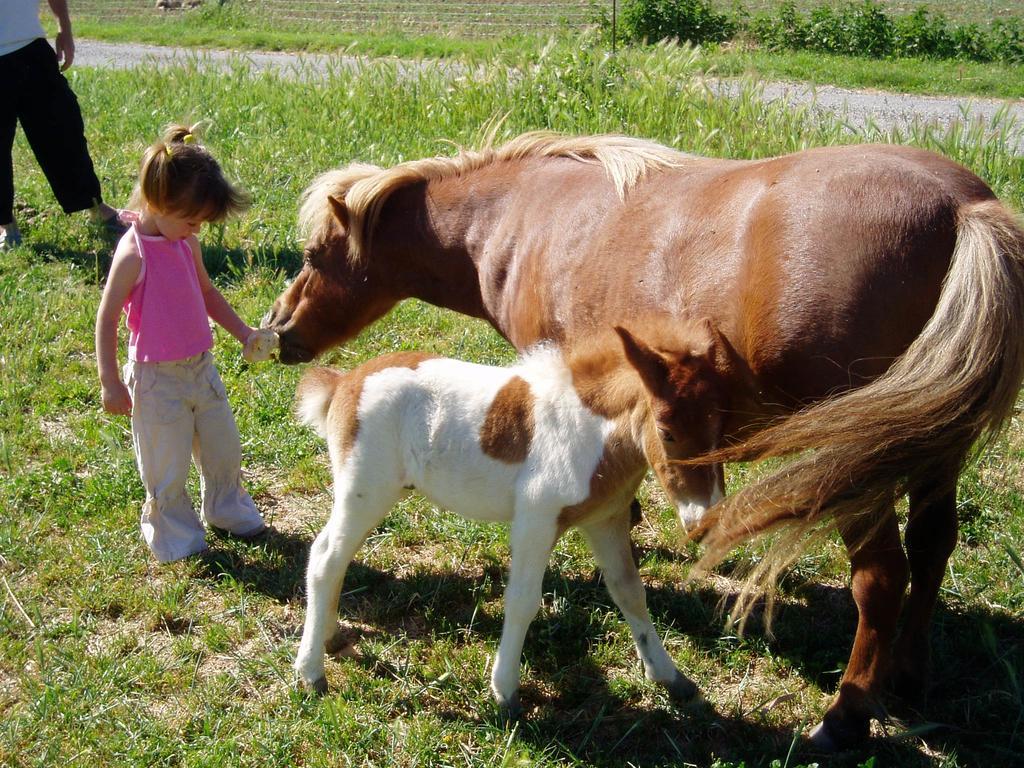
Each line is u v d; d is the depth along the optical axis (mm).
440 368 3381
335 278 4645
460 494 3340
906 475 2709
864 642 3154
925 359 2727
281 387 5434
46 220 7637
